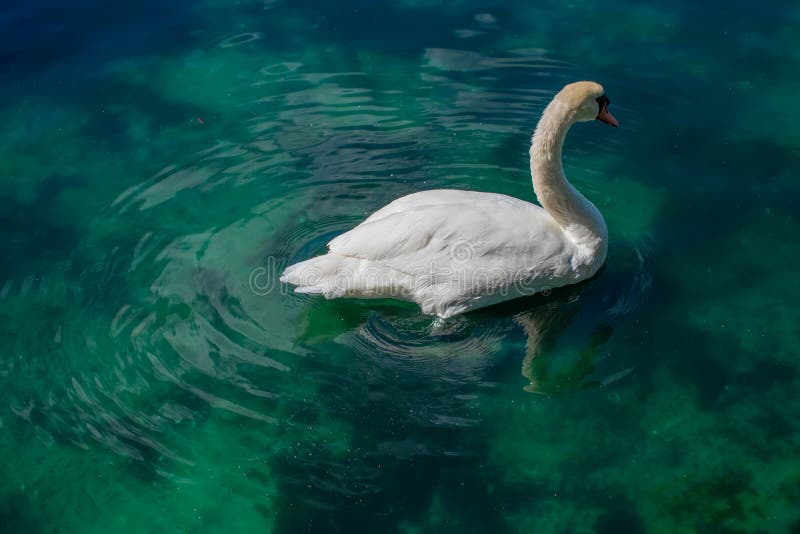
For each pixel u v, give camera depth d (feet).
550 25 42.45
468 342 26.30
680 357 25.55
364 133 35.78
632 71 38.81
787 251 29.55
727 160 33.88
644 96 37.37
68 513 21.85
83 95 39.14
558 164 26.84
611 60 39.52
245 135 36.04
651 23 42.27
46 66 41.06
